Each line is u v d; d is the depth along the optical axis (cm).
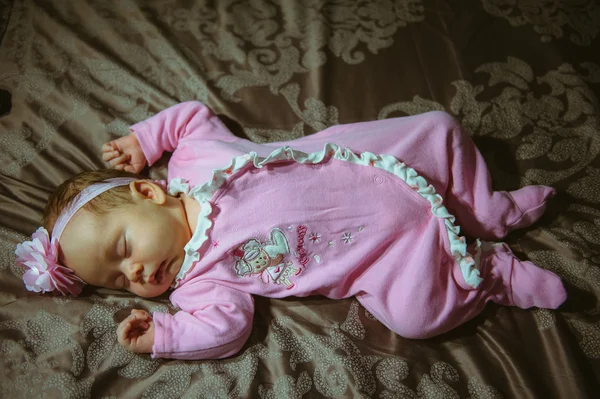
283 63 158
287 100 152
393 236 119
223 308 117
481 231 128
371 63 158
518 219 126
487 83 154
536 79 155
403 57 159
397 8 168
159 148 139
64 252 115
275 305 125
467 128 147
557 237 129
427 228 118
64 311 121
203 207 118
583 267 124
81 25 166
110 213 116
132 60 160
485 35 163
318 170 121
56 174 141
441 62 158
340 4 171
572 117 148
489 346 118
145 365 115
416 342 119
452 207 127
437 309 114
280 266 120
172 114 139
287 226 118
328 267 120
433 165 123
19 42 162
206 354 114
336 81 156
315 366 116
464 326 121
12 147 144
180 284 124
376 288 118
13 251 128
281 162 121
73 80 155
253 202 119
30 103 150
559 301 116
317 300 126
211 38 164
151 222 116
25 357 115
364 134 126
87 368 114
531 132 146
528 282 117
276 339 119
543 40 161
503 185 139
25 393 111
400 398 111
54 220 119
